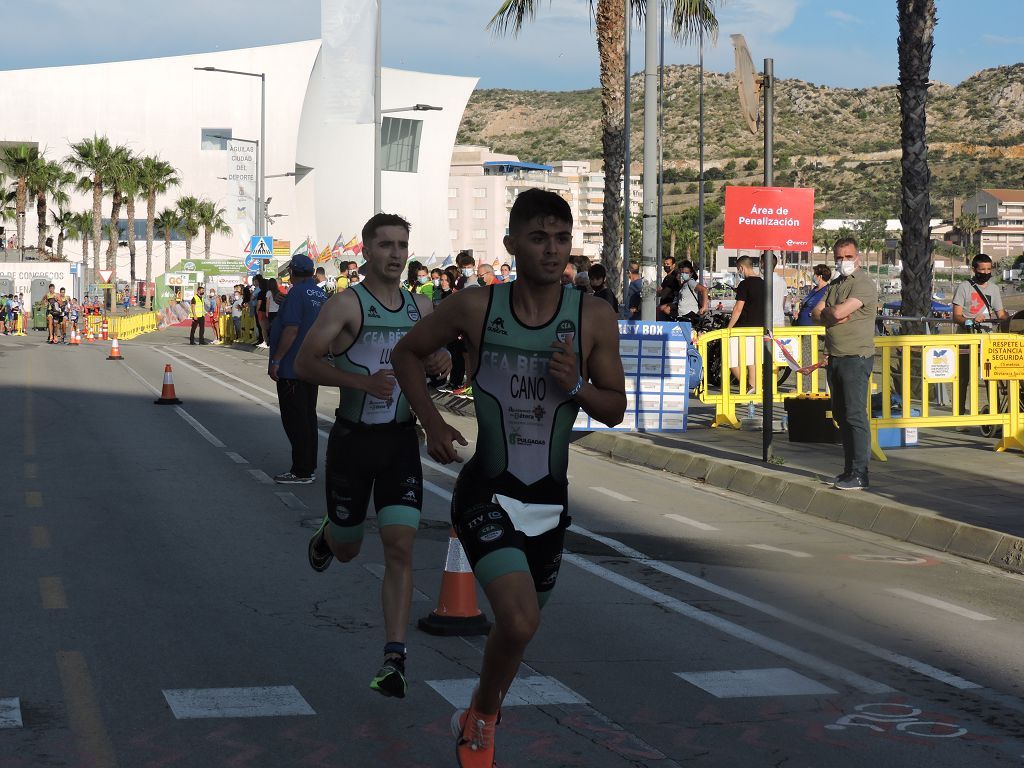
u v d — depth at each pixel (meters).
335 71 24.83
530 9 27.00
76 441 15.38
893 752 5.16
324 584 8.01
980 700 5.89
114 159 92.56
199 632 6.81
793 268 100.12
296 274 12.11
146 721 5.35
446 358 5.48
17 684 5.84
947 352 14.23
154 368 30.08
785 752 5.14
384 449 6.09
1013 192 180.12
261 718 5.42
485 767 4.50
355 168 109.06
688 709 5.66
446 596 6.93
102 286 74.75
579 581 8.25
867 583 8.39
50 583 7.88
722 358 16.48
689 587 8.14
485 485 4.48
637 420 15.88
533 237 4.38
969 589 8.30
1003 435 14.31
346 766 4.88
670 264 22.62
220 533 9.65
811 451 13.96
